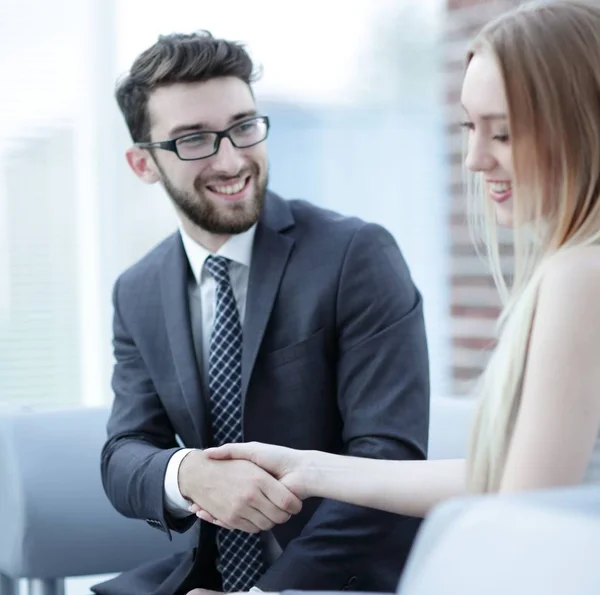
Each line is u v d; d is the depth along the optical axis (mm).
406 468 1849
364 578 2068
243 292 2348
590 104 1448
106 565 2570
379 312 2244
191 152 2295
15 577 2553
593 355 1369
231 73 2336
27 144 4117
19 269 4133
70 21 4133
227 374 2277
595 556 872
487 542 936
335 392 2285
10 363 4133
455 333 4223
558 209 1466
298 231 2357
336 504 2100
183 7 4176
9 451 2557
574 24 1470
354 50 4305
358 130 4312
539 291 1427
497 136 1528
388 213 4320
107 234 4188
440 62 4250
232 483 2000
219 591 2266
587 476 1371
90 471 2574
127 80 2447
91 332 4195
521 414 1396
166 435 2402
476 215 1772
